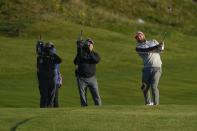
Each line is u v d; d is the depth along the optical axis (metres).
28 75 65.56
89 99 49.94
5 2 103.69
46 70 41.25
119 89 55.72
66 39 89.19
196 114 30.48
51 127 27.62
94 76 39.97
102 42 89.12
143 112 31.36
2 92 52.81
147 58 37.81
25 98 49.62
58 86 41.94
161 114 30.52
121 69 72.69
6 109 33.34
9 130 27.31
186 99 50.50
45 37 89.56
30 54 77.19
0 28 92.62
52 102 41.56
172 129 26.98
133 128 27.25
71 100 49.41
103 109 32.75
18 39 87.38
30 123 28.42
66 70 69.50
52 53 41.28
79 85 39.81
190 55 89.25
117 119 29.17
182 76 65.50
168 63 77.62
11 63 72.62
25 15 100.12
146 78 38.00
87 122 28.53
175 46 96.38
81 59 39.56
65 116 30.03
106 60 78.81
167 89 56.12
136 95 52.66
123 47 87.06
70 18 103.81
